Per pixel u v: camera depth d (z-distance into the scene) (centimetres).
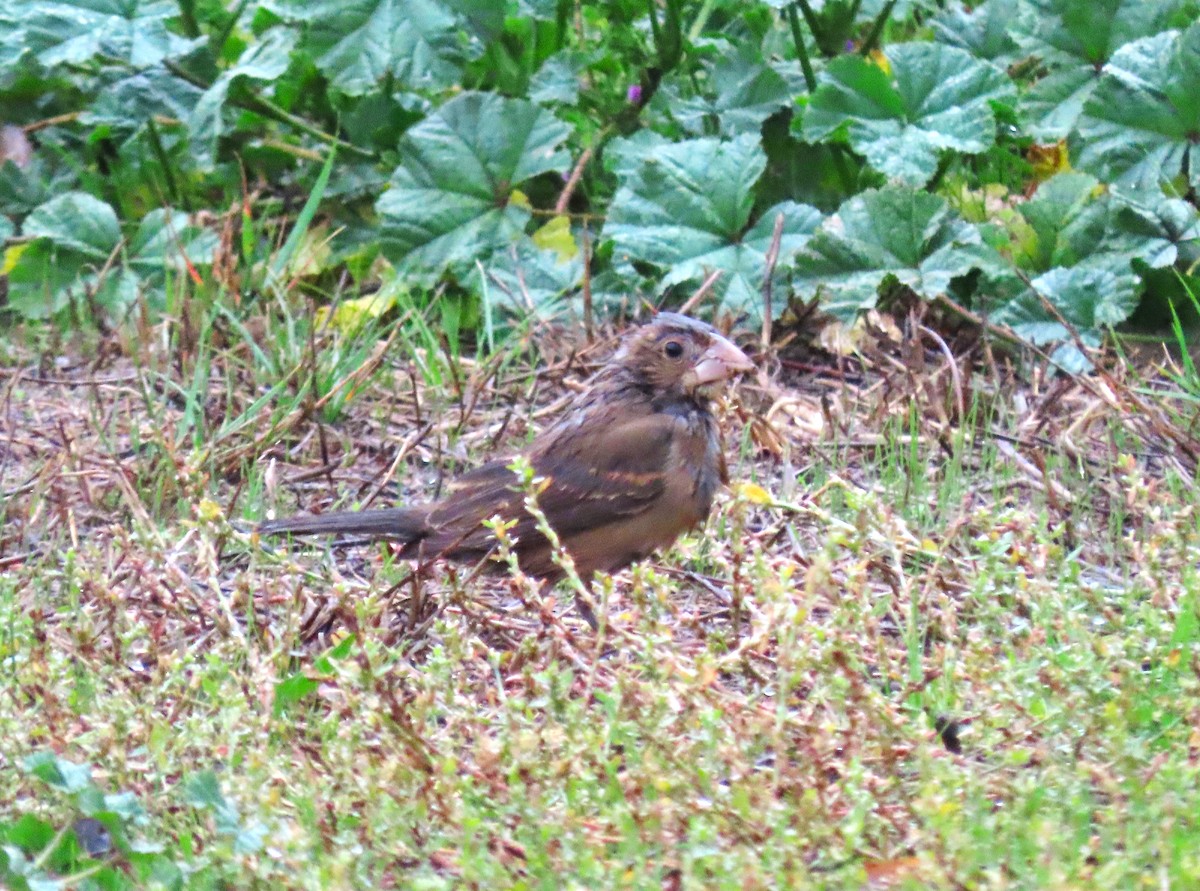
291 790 555
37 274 1199
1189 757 558
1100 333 1045
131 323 1151
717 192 1122
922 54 1112
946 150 1138
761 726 533
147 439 966
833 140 1159
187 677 672
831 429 967
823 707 588
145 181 1303
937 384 995
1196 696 580
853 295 1069
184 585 700
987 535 679
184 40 1215
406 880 515
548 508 767
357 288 1198
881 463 935
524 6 1211
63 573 767
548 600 661
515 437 985
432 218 1159
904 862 507
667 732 550
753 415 935
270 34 1233
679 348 791
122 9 1204
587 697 571
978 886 476
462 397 1011
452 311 1133
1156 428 909
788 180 1194
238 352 1102
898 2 1294
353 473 954
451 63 1158
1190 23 1123
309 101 1298
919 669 652
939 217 1075
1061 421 973
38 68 1296
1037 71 1242
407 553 773
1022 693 576
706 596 790
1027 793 516
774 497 886
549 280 1146
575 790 522
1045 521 799
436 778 540
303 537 873
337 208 1248
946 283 1060
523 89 1275
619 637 599
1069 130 1134
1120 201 1065
